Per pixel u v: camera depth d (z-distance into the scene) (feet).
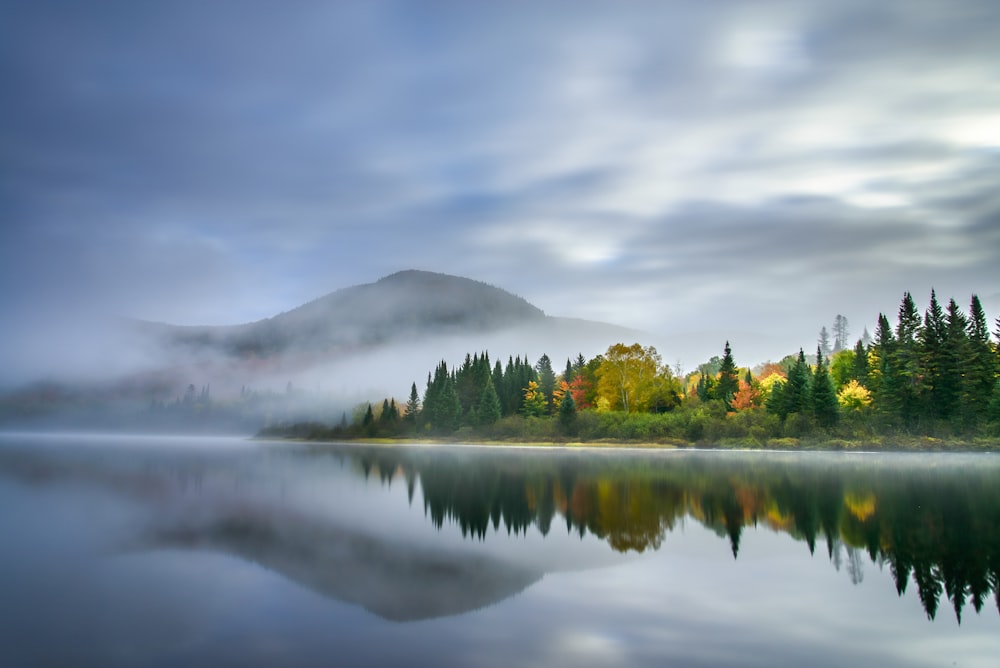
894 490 121.49
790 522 87.45
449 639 43.75
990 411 258.57
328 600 52.90
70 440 492.13
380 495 118.52
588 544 74.38
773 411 310.24
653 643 42.93
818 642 43.06
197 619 47.96
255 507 103.19
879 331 340.39
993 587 55.77
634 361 364.79
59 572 61.31
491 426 404.57
